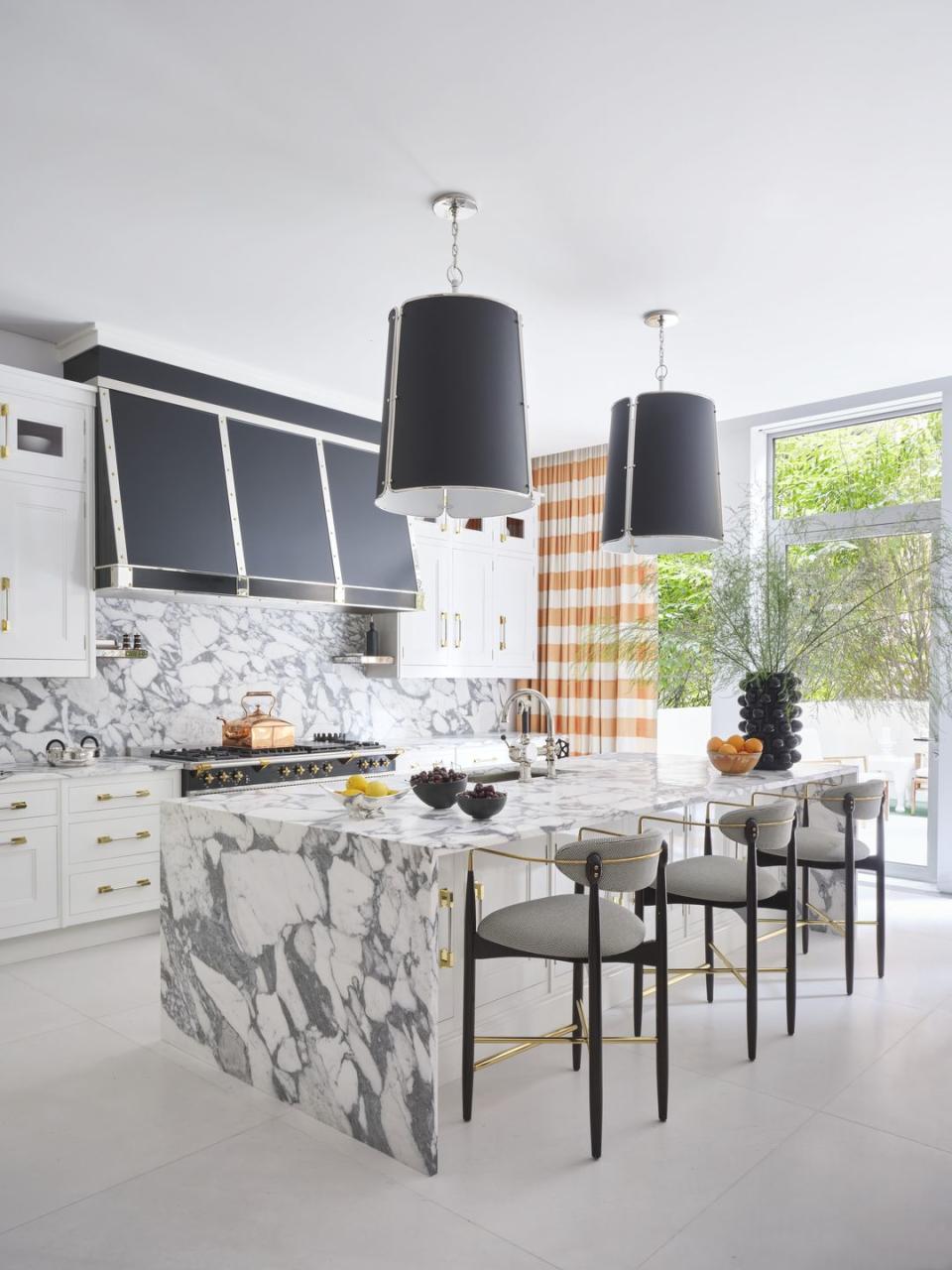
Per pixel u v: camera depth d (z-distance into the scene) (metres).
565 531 7.04
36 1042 3.22
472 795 2.80
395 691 6.45
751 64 2.59
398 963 2.44
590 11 2.38
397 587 5.75
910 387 5.43
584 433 6.46
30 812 4.08
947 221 3.48
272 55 2.54
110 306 4.27
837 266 3.86
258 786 4.82
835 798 3.71
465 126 2.88
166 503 4.63
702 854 3.99
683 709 6.64
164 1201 2.24
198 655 5.30
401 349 2.92
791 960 3.27
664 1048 2.63
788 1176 2.34
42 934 4.19
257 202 3.34
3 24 2.41
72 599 4.42
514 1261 2.00
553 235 3.59
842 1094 2.80
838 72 2.62
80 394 4.48
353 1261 2.00
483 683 7.14
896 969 3.99
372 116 2.83
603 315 4.37
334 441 5.59
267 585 4.99
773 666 4.57
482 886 3.00
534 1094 2.82
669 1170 2.37
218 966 3.02
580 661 6.91
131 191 3.27
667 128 2.89
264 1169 2.39
